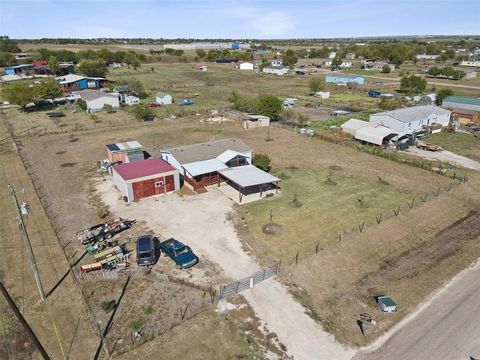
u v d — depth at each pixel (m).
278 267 29.17
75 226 34.97
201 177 43.09
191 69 175.62
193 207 38.84
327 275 28.48
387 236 33.84
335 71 173.88
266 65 175.75
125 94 100.25
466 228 35.50
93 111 83.75
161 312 24.42
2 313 24.34
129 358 21.00
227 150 47.12
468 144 62.50
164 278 27.61
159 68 176.62
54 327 23.23
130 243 32.25
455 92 112.69
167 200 40.44
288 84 131.88
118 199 40.62
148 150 57.62
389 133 60.53
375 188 44.19
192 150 47.09
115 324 23.39
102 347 21.75
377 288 27.12
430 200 41.06
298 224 35.66
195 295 26.00
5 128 70.31
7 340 22.20
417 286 27.36
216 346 21.83
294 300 25.75
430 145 59.97
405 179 47.00
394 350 21.69
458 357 21.19
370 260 30.41
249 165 45.94
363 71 173.25
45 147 59.06
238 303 25.33
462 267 29.59
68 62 169.75
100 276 27.84
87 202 39.91
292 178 46.97
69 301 25.42
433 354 21.39
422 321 23.95
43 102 90.44
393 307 24.61
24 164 51.19
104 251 30.12
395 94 111.50
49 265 29.25
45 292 26.22
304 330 23.17
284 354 21.41
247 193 42.28
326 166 51.44
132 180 39.41
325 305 25.38
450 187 44.34
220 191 42.72
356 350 21.73
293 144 61.53
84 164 51.41
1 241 32.59
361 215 37.53
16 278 27.77
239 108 84.31
